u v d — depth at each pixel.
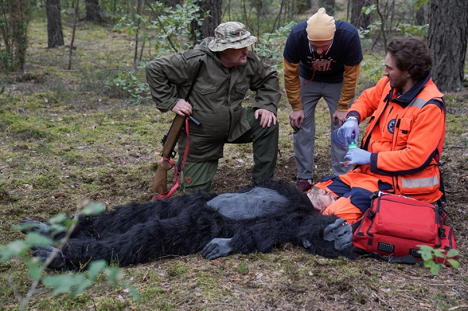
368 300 2.80
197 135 4.32
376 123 3.71
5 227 4.09
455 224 3.99
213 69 4.15
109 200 4.74
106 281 3.01
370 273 3.07
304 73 4.75
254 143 4.58
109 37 16.19
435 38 8.30
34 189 4.90
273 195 3.62
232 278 3.04
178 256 3.38
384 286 2.95
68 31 16.89
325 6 16.39
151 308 2.75
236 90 4.27
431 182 3.47
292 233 3.42
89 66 11.27
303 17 14.66
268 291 2.88
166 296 2.86
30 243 1.88
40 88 9.08
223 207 3.56
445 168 5.26
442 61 8.29
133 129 7.00
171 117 7.63
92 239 3.32
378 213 3.21
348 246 3.29
